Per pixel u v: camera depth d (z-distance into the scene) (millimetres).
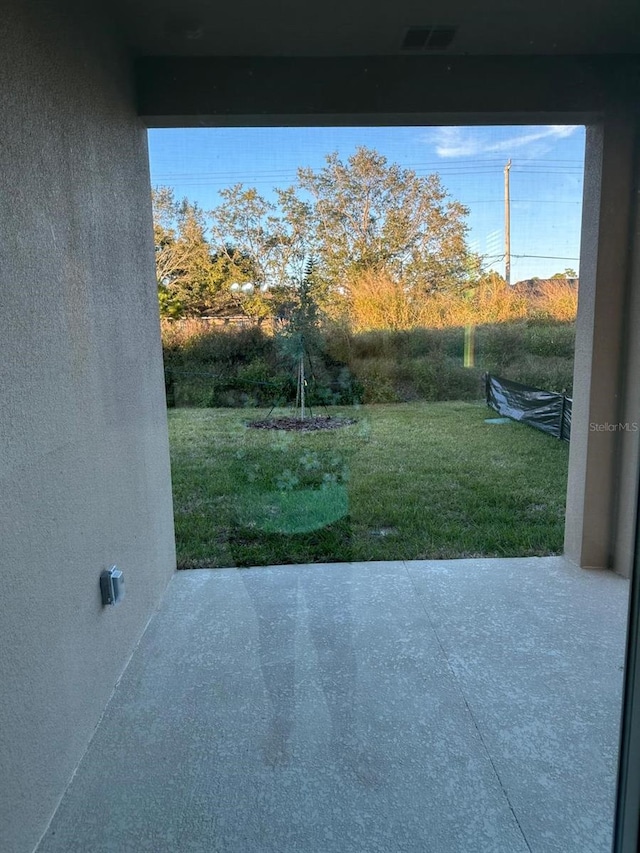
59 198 1664
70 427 1690
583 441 2830
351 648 2240
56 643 1556
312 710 1895
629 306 2625
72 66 1791
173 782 1602
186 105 2508
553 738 1735
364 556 2805
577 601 2572
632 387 2512
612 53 2520
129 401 2283
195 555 2865
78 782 1608
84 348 1826
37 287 1496
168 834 1434
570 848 1364
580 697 1919
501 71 2543
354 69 2521
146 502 2477
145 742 1766
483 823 1447
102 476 1966
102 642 1918
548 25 2293
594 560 2750
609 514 2625
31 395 1439
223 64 2492
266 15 2199
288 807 1511
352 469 2609
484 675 2059
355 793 1554
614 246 2660
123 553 2170
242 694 1987
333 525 2629
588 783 1554
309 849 1389
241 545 2656
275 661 2168
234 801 1533
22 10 1453
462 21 2260
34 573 1430
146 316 2525
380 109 2537
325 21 2242
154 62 2477
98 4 2033
